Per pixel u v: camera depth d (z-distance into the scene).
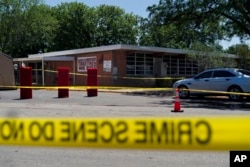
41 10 50.84
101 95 21.34
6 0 47.72
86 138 2.63
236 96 18.66
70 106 14.66
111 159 6.20
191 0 24.83
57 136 2.70
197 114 12.09
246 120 2.29
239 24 24.56
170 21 26.41
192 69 35.06
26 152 6.77
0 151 6.84
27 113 11.97
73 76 32.91
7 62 25.08
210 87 19.39
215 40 31.72
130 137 2.54
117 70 29.72
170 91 25.89
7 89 25.08
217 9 23.20
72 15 60.34
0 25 48.25
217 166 5.73
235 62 35.25
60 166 5.79
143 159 6.20
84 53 31.92
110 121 2.57
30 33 49.41
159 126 2.46
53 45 59.06
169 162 6.00
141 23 27.78
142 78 30.41
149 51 30.98
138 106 15.02
